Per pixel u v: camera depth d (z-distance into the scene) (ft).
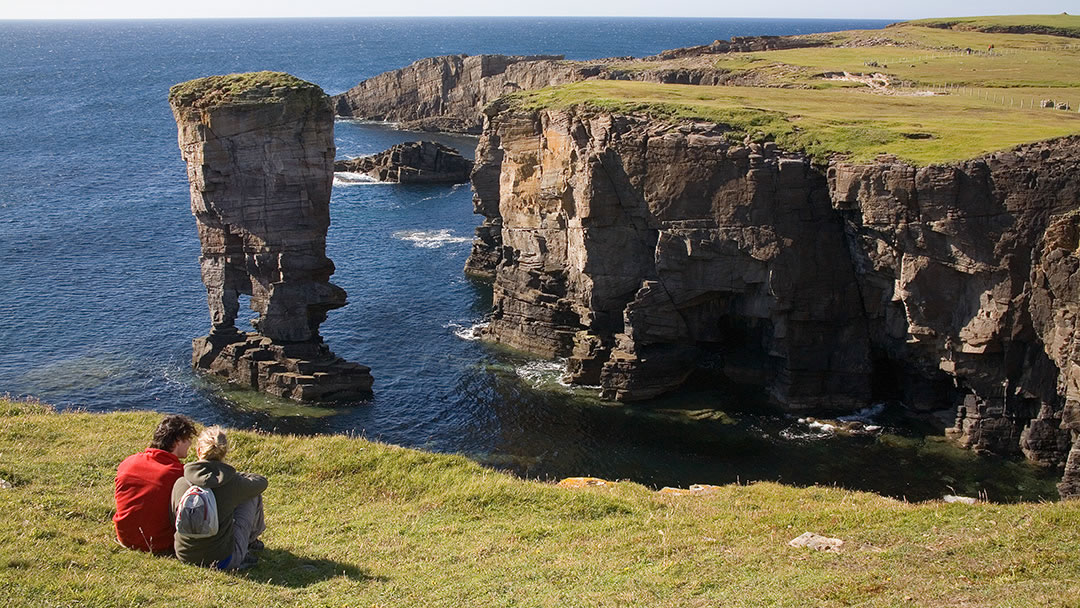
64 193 419.33
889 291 199.93
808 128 215.10
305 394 204.64
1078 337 164.14
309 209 215.92
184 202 408.46
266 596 53.47
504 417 200.13
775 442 188.85
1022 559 64.95
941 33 638.94
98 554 55.26
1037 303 175.32
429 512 81.61
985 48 532.32
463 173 479.41
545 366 230.89
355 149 561.02
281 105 207.82
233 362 216.13
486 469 95.81
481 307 277.23
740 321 223.30
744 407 206.08
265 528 66.74
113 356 229.45
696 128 214.90
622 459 180.14
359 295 284.82
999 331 179.22
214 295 223.51
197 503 54.85
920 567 64.69
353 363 214.90
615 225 220.02
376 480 90.38
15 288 279.08
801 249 204.54
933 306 187.62
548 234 245.65
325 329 253.85
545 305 239.50
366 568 62.44
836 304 205.87
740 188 206.59
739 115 221.46
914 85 363.15
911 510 80.07
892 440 189.88
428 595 57.67
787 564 66.13
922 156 190.70
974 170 179.32
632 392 208.64
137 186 441.68
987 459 181.16
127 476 56.95
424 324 261.24
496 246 308.40
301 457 93.15
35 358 225.97
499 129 257.75
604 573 64.18
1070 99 313.53
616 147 216.95
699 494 94.43
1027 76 383.04
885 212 187.83
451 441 187.93
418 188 454.40
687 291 214.90
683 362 218.18
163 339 242.58
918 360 197.67
